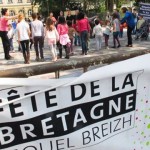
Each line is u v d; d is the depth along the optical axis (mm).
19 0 81375
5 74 1811
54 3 46125
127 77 1966
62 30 11531
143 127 2098
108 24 14070
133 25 14242
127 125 2051
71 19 16000
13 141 1768
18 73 1837
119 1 43156
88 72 1852
